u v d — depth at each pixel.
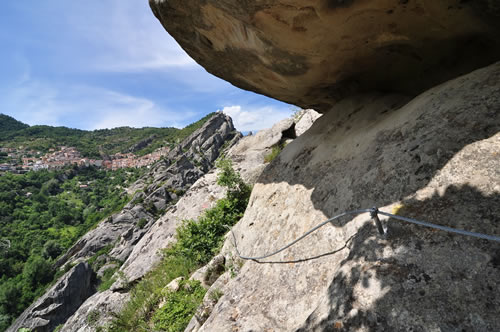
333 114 3.85
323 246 2.35
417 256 1.48
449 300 1.25
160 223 9.70
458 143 1.82
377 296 1.45
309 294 2.14
